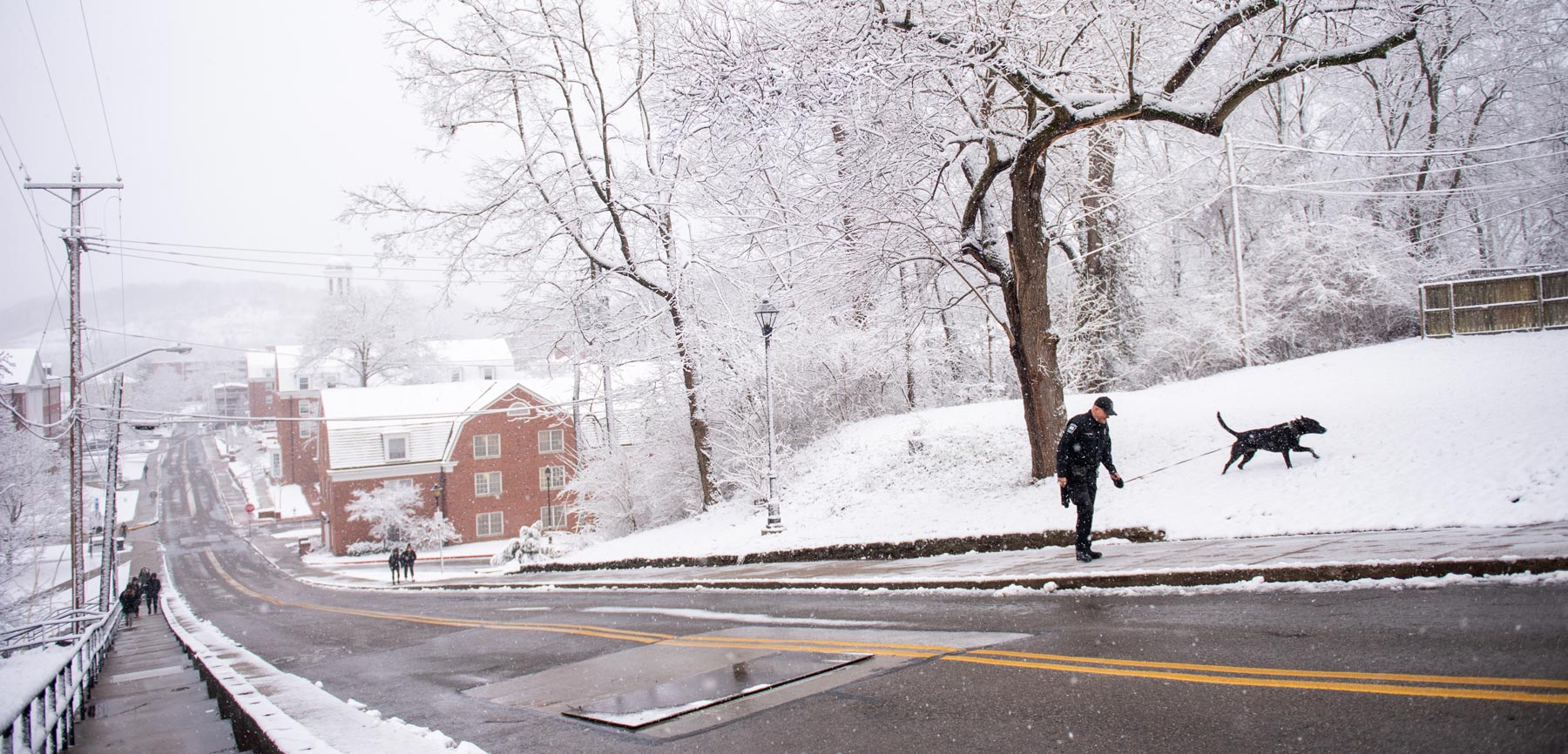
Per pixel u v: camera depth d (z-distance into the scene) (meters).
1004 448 21.73
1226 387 21.56
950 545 14.76
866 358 26.11
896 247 18.70
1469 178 30.73
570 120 25.69
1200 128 14.53
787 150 16.73
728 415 27.94
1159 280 33.31
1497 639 5.17
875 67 14.12
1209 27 14.13
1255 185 29.95
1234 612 7.04
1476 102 30.27
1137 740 4.39
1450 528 8.95
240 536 78.00
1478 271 30.58
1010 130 16.53
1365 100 31.03
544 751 5.50
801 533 19.86
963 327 30.83
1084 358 27.77
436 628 14.67
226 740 7.14
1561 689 4.19
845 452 25.70
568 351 29.34
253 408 133.62
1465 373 17.44
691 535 24.59
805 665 7.00
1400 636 5.56
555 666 8.75
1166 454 16.48
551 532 47.59
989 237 18.28
